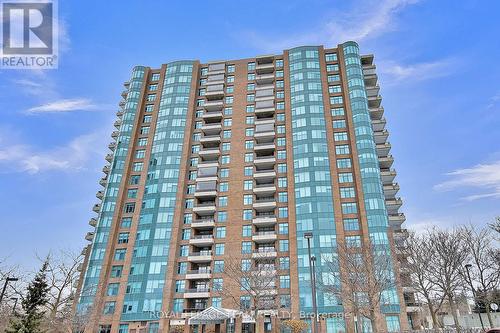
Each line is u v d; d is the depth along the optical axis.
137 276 68.31
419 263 38.44
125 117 89.38
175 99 89.94
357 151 73.50
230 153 82.12
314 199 70.00
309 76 85.62
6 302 38.25
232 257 64.06
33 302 31.58
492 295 38.78
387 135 78.56
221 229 72.44
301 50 90.00
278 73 91.06
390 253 48.72
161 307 64.50
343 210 68.94
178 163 80.62
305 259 64.38
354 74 82.69
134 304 65.69
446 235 41.00
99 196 86.00
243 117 86.50
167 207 75.06
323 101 81.69
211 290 65.50
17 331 29.88
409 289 57.44
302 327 53.59
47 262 35.12
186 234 73.25
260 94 88.50
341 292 45.81
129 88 94.56
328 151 75.19
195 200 76.88
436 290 37.59
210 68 96.06
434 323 36.34
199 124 87.75
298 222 68.50
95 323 62.62
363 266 42.47
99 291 65.56
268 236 69.00
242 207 74.06
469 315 58.06
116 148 85.31
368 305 43.38
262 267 57.91
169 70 95.75
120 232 75.31
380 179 70.38
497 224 37.88
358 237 65.12
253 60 95.06
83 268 73.50
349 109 78.94
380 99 82.69
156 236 71.88
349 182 71.62
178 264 69.88
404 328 54.66
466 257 37.09
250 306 58.59
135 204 77.69
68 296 37.59
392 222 71.56
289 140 79.00
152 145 84.62
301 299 60.75
